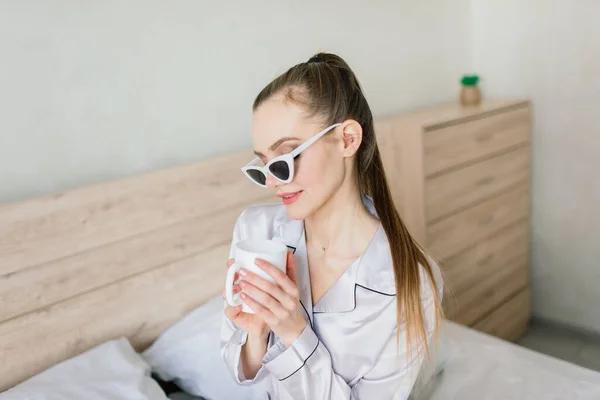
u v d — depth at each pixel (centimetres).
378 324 102
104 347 156
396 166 226
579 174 273
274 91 96
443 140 227
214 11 192
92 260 159
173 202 174
